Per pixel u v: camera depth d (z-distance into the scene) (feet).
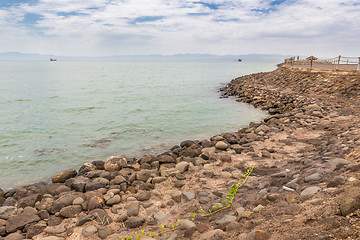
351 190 10.50
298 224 10.90
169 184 23.31
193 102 81.10
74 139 43.78
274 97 75.25
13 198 23.00
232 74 244.22
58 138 44.47
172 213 17.71
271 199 15.78
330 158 20.98
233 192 16.02
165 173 25.79
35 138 44.57
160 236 14.64
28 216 18.29
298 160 24.94
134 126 52.11
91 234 15.84
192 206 18.26
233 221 14.19
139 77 211.00
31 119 59.36
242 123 53.67
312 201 12.98
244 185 21.24
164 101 83.66
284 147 31.76
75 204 19.53
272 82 109.91
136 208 18.39
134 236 14.89
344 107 53.62
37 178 29.25
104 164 29.60
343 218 9.57
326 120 43.73
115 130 49.32
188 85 137.80
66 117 61.16
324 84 74.64
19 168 32.04
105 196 20.63
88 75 245.24
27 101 85.30
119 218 17.31
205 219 15.75
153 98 90.43
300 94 75.77
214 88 122.11
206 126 51.60
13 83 155.63
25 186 27.07
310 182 16.61
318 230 9.54
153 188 22.90
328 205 11.45
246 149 31.89
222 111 66.33
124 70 371.56
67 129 50.26
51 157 35.73
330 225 9.53
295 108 59.06
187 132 47.47
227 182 22.94
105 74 261.85
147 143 41.39
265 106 67.56
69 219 17.90
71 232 16.21
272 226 11.67
